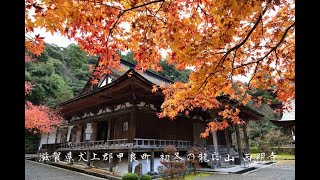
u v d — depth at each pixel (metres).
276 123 22.36
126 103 15.03
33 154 26.62
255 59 4.46
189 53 3.56
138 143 14.45
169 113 5.63
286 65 4.63
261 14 2.69
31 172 14.20
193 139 19.36
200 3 3.50
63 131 23.91
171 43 3.74
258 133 33.72
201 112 18.81
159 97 13.91
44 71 26.98
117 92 13.41
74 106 18.47
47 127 19.09
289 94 5.19
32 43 3.05
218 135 22.94
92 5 3.24
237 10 2.74
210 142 21.47
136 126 14.70
